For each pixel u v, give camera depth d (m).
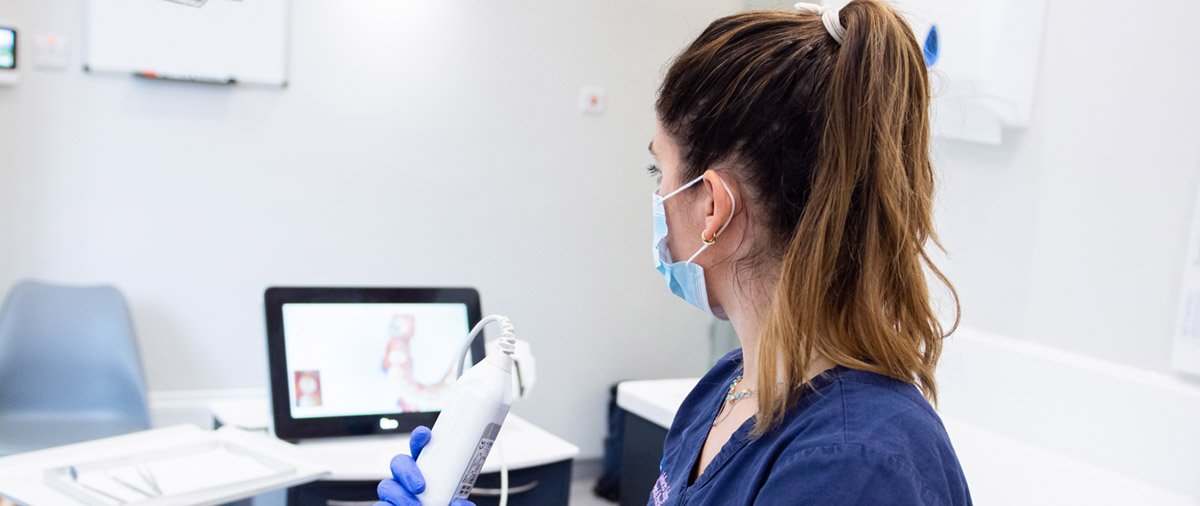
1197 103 1.54
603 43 3.47
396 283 3.29
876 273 0.64
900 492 0.57
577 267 3.56
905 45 0.65
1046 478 1.60
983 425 1.85
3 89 2.79
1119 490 1.55
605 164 3.54
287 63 3.05
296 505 1.53
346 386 1.71
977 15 1.73
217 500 1.29
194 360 3.08
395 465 0.90
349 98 3.15
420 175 3.28
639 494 1.94
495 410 0.91
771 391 0.65
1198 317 1.52
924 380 0.69
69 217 2.90
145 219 2.98
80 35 2.83
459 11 3.25
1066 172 1.75
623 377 3.69
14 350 2.62
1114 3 1.67
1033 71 1.78
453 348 1.80
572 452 1.69
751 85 0.68
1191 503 1.50
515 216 3.43
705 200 0.72
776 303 0.65
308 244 3.17
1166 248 1.59
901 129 0.64
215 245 3.06
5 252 2.85
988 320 1.90
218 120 3.01
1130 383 1.61
